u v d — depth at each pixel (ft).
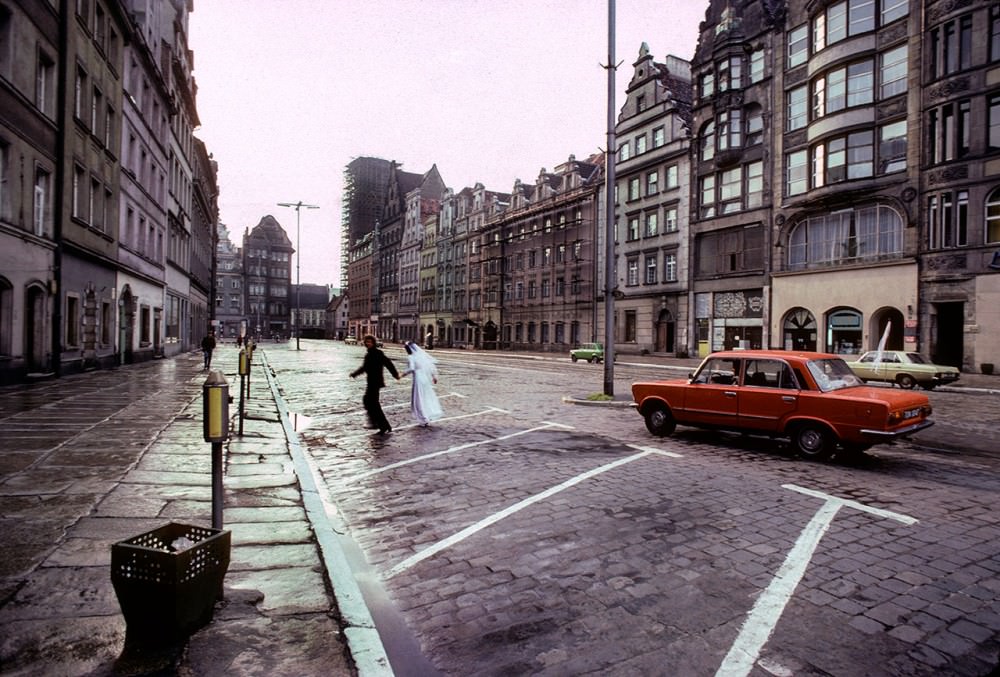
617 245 145.18
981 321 76.79
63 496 17.43
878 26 88.63
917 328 83.61
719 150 115.55
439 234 250.16
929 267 82.23
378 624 11.26
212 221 226.79
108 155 72.59
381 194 389.80
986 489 21.07
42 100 54.75
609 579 13.32
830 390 25.73
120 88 76.79
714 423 29.14
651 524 17.10
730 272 113.91
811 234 100.01
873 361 69.72
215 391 11.56
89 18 64.08
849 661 9.93
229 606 10.85
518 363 112.78
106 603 10.62
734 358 29.22
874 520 17.46
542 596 12.48
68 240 59.11
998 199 75.97
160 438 27.02
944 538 15.93
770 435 27.07
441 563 14.34
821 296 96.84
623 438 31.22
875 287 88.99
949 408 45.80
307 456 26.86
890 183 86.79
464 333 226.58
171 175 116.78
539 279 175.63
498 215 198.90
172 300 120.16
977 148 77.25
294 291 425.28
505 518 17.75
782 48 104.78
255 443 27.76
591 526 16.94
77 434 27.53
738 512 18.21
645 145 137.39
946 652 10.26
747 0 112.16
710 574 13.53
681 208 125.70
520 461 25.59
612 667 9.75
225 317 371.35
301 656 9.23
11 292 48.85
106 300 73.20
